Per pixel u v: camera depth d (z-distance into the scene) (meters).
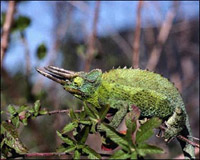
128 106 0.73
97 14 1.24
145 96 0.74
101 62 1.76
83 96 0.74
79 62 1.94
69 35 1.89
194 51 2.10
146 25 1.59
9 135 0.73
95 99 0.74
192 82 1.96
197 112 2.03
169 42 2.07
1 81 1.19
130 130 0.65
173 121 0.74
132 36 2.51
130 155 0.64
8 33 1.10
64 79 0.74
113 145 0.69
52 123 1.18
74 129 0.70
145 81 0.75
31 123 1.18
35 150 1.15
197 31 2.10
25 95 1.17
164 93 0.75
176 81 1.95
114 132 0.65
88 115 0.68
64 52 1.91
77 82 0.74
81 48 1.26
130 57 1.82
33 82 1.20
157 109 0.74
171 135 0.74
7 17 1.10
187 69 2.07
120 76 0.75
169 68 2.08
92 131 0.68
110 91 0.74
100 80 0.74
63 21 1.85
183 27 1.96
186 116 0.78
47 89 1.25
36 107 0.74
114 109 0.74
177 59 2.15
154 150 0.64
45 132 1.20
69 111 0.70
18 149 0.72
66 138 0.68
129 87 0.74
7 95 1.18
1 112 0.74
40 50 1.20
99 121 0.68
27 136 1.20
